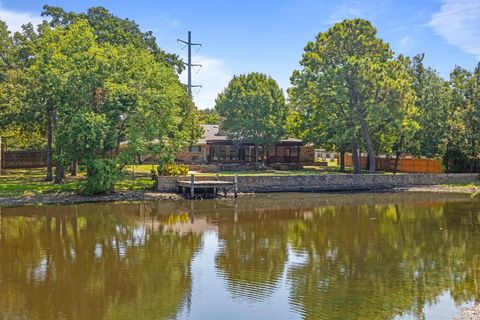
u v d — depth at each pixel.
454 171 49.25
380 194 39.84
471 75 53.91
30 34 47.75
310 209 31.20
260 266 17.00
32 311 12.69
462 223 25.73
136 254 18.86
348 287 14.48
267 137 56.06
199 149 62.50
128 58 37.62
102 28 50.81
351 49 47.00
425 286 14.50
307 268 16.67
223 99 62.53
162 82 38.78
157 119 36.44
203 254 18.81
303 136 55.72
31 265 17.23
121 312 12.55
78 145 32.41
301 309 12.61
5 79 43.22
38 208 30.19
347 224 25.58
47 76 33.34
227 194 37.84
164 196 35.34
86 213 28.81
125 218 27.31
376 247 19.92
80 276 15.85
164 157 36.88
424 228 24.28
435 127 51.81
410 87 47.75
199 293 14.03
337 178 42.59
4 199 32.00
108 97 34.03
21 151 50.75
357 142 48.53
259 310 12.62
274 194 39.28
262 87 60.09
